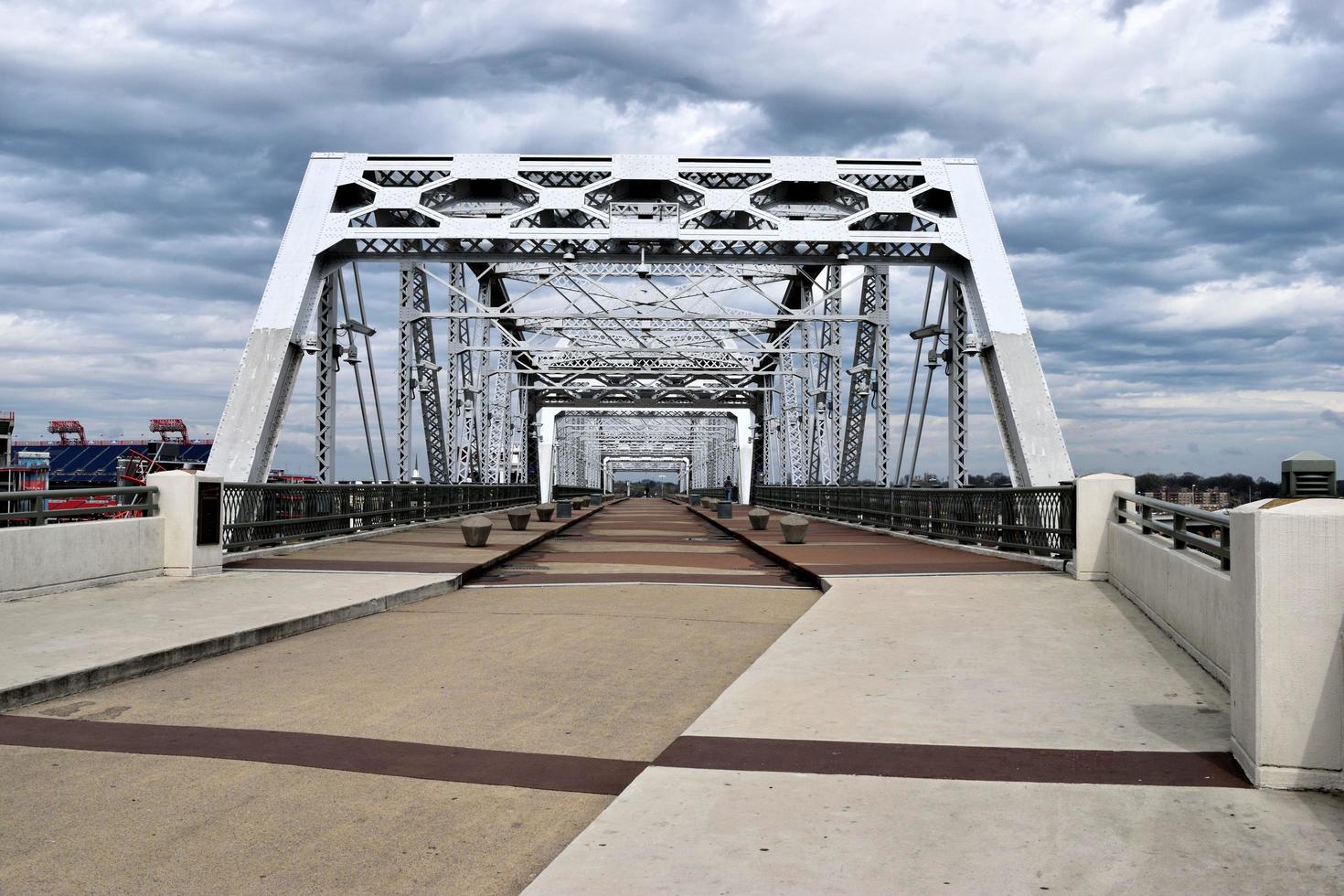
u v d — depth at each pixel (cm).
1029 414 2441
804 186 2823
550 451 7231
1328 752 469
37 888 395
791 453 5462
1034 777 499
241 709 702
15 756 576
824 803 465
